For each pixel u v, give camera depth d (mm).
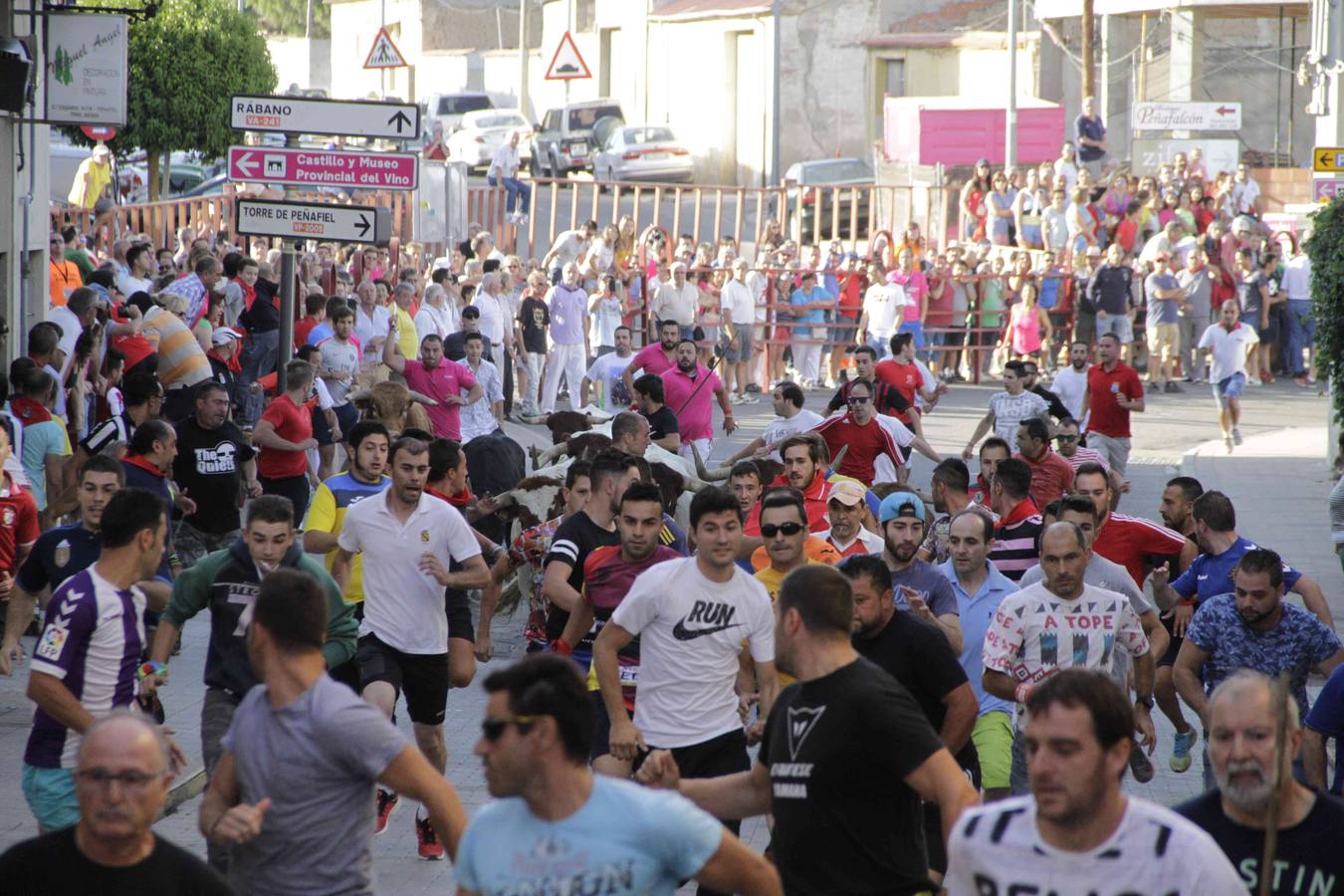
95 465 14828
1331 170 31281
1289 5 76000
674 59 98062
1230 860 9328
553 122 92750
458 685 17328
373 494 17609
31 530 18000
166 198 63625
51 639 12555
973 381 59188
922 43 89688
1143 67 79062
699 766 14023
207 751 13688
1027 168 72000
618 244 58688
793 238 67000
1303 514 36625
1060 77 83562
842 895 10523
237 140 65500
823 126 92875
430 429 27359
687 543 22234
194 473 23312
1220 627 14992
